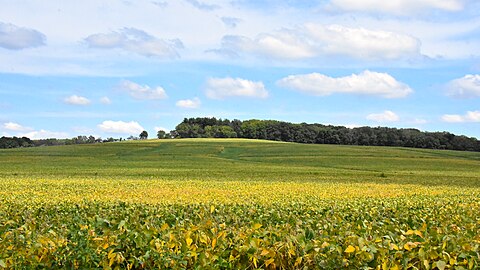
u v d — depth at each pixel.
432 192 34.53
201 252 8.20
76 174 60.41
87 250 8.52
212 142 134.25
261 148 118.62
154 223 11.13
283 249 8.28
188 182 45.03
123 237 8.62
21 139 181.88
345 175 62.59
